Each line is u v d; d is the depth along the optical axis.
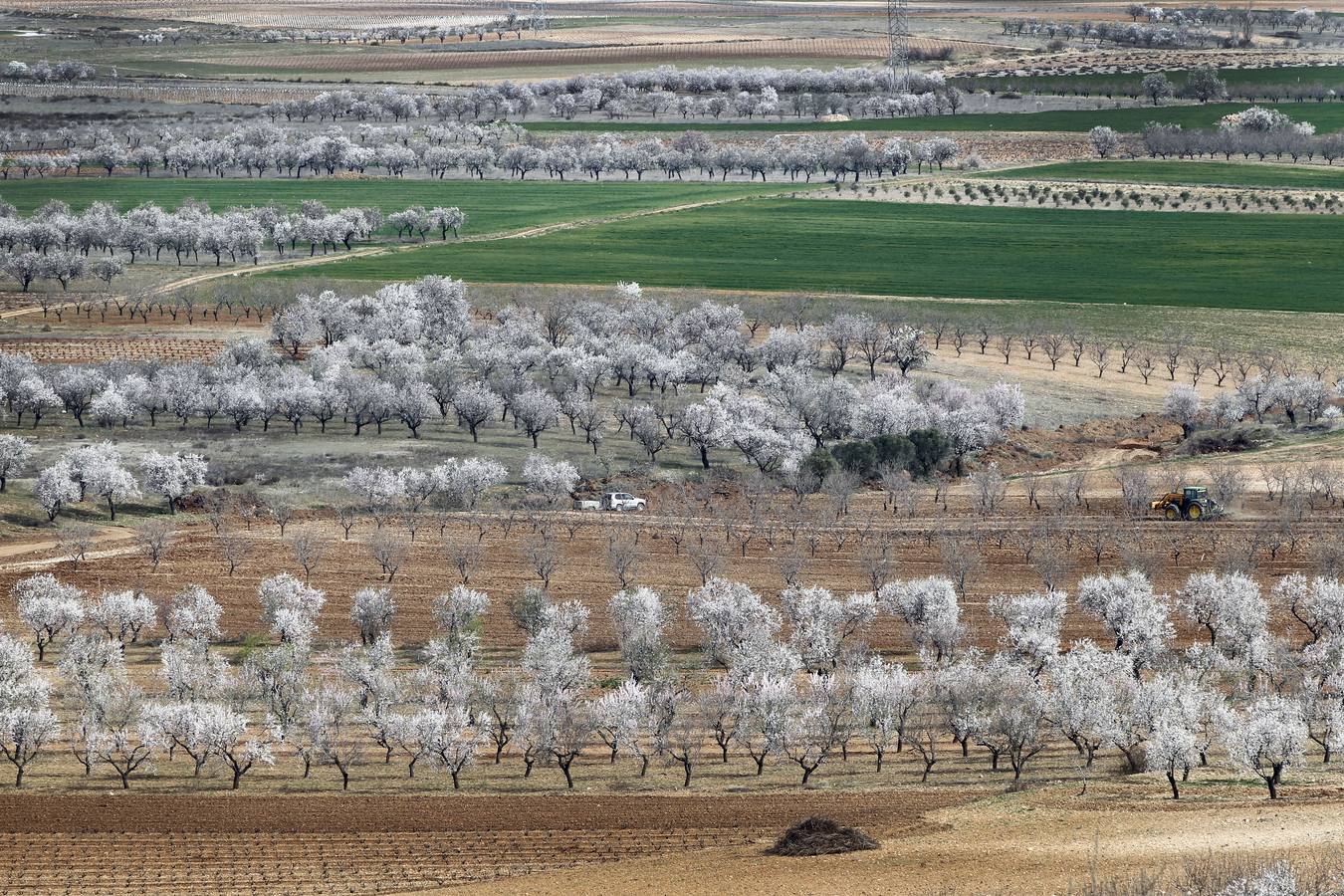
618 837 104.62
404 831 107.12
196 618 151.12
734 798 112.62
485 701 129.00
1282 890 78.69
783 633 152.38
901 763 121.94
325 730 121.12
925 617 146.00
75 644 137.75
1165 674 125.50
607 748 128.75
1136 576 150.88
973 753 124.62
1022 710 117.69
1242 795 105.06
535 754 121.44
